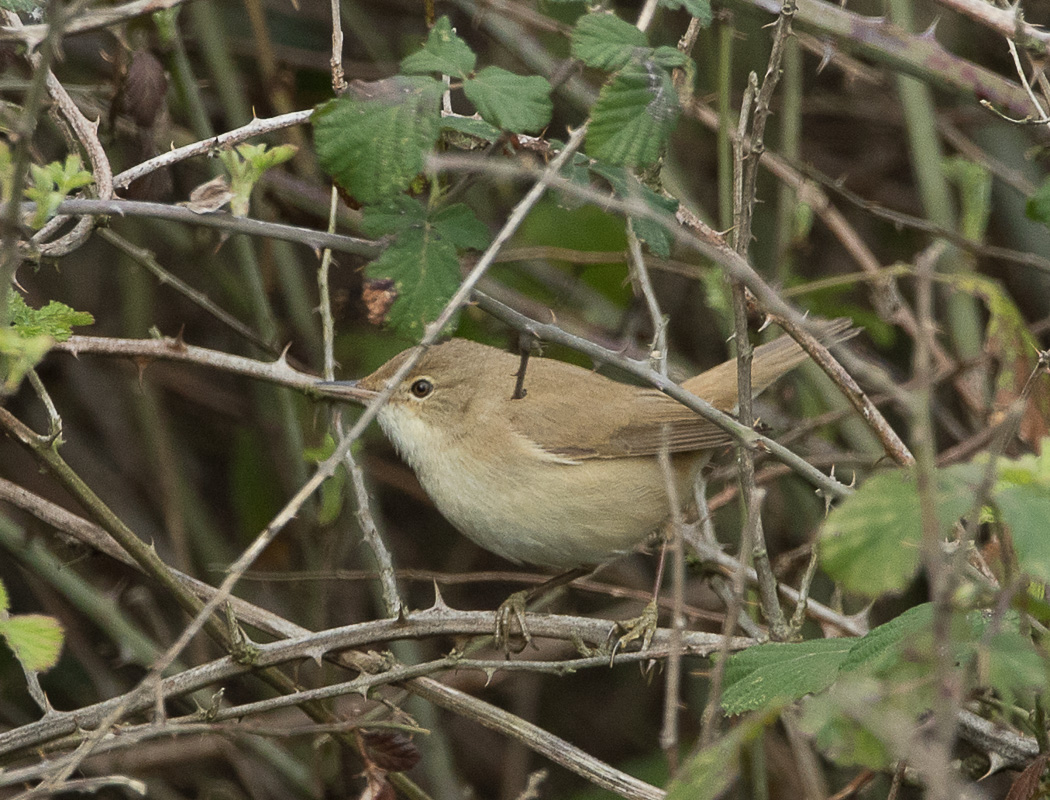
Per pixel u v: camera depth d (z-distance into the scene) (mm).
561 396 8008
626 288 10477
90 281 11594
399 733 5984
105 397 11602
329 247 5527
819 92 11898
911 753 3350
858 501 3631
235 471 10984
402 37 11766
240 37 11828
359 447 7363
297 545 10578
